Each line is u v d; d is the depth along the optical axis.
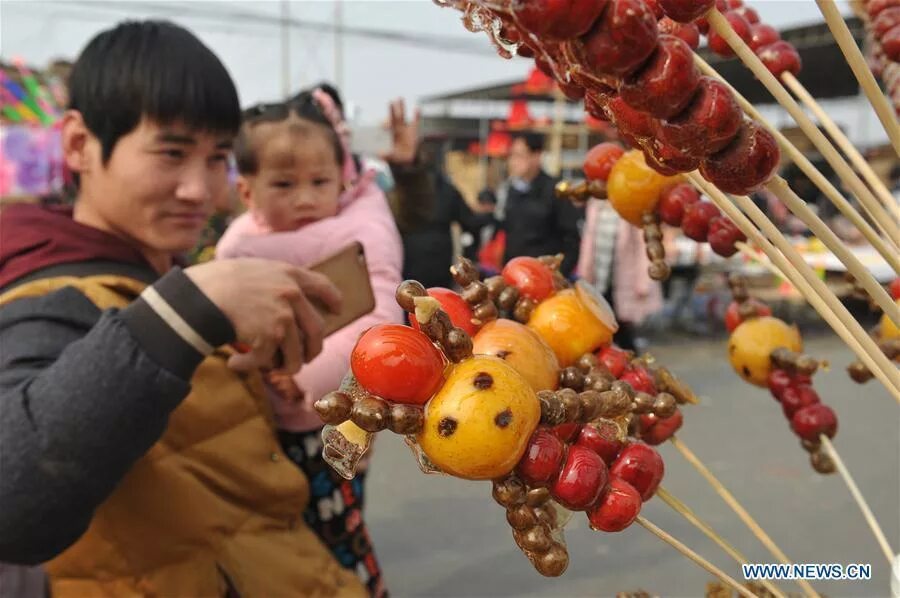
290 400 0.98
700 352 4.86
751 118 0.39
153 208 0.85
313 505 1.03
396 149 1.75
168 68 0.82
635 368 0.50
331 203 1.25
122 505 0.77
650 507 2.43
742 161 0.35
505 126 7.64
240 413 0.87
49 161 4.18
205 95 0.83
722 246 0.58
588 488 0.38
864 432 3.09
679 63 0.32
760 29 0.60
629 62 0.31
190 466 0.81
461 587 2.05
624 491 0.40
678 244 5.54
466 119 13.09
